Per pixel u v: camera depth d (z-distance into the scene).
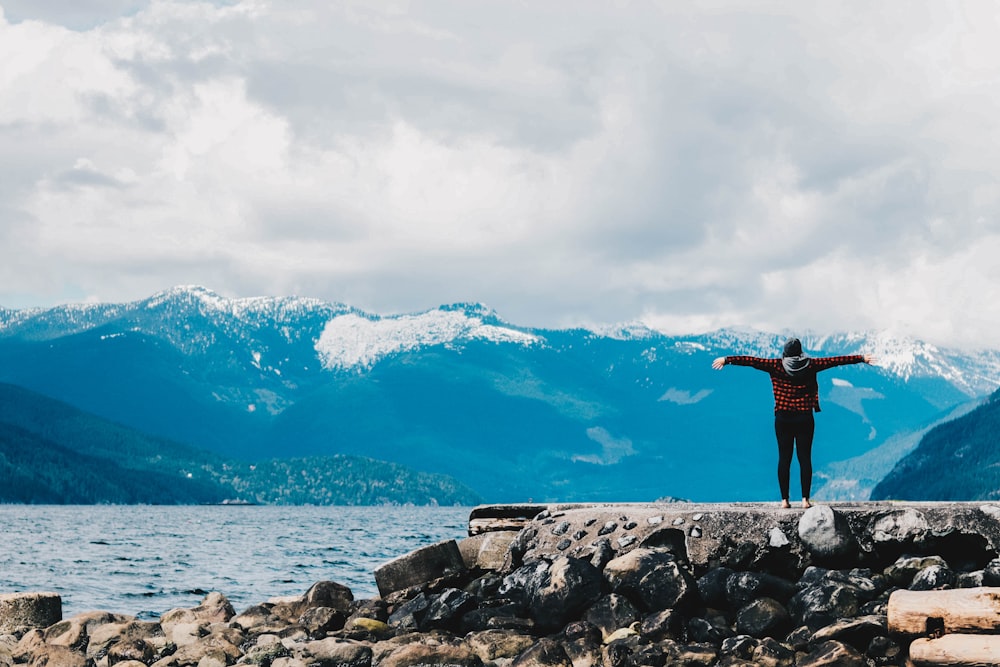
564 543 18.05
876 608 14.93
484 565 19.72
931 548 15.73
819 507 16.31
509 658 16.38
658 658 15.16
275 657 17.58
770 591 16.02
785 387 16.95
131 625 19.95
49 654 18.06
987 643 12.61
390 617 18.81
